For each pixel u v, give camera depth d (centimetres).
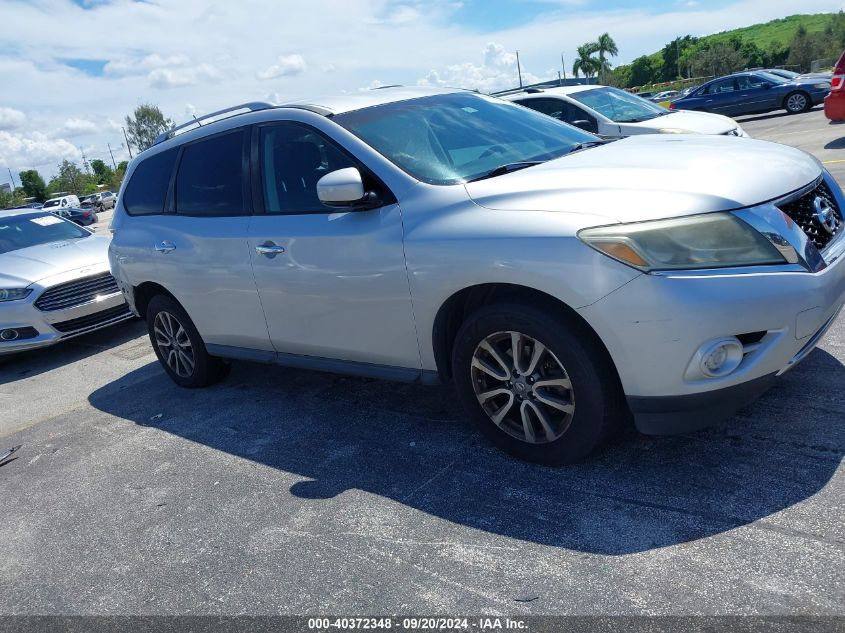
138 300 516
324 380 472
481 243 282
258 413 435
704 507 257
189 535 305
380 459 342
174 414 465
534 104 940
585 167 302
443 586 240
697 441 302
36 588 289
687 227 250
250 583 262
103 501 355
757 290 245
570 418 284
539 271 265
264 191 389
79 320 701
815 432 292
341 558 267
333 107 376
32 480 401
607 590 224
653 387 256
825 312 260
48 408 542
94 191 9325
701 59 8075
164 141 490
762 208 259
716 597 212
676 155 306
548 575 236
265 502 321
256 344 421
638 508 263
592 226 257
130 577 282
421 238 305
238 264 397
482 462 320
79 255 731
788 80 1941
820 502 247
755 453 285
